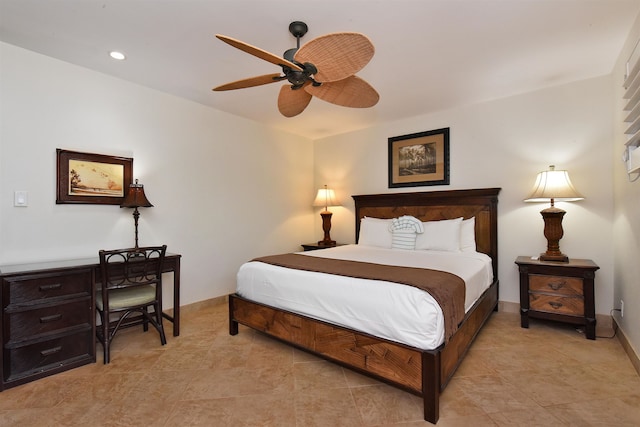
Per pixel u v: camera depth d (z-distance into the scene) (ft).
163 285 10.34
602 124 9.16
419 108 11.87
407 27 6.65
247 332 9.17
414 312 5.51
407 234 11.35
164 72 8.85
